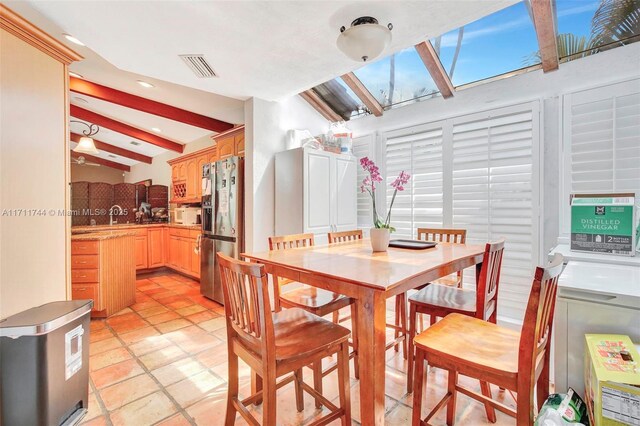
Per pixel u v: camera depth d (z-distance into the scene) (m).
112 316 3.25
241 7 1.81
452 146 2.92
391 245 2.20
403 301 2.30
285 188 3.30
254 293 1.21
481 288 1.59
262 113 3.36
